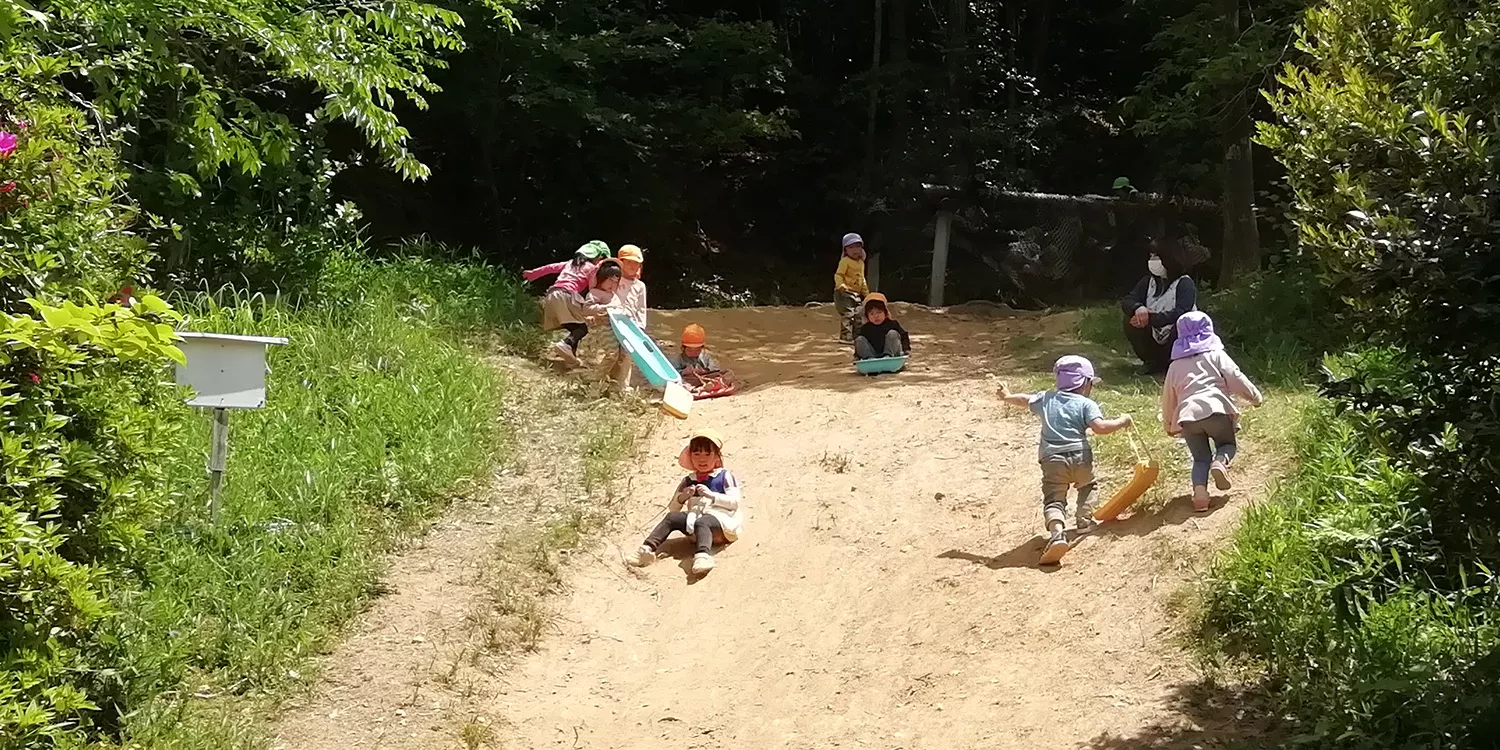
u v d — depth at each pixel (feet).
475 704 17.83
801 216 70.74
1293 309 33.47
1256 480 22.00
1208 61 41.14
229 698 17.12
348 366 29.25
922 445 27.48
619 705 18.29
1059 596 20.01
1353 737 14.33
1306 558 18.06
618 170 59.41
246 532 21.25
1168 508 21.72
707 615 21.09
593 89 55.26
